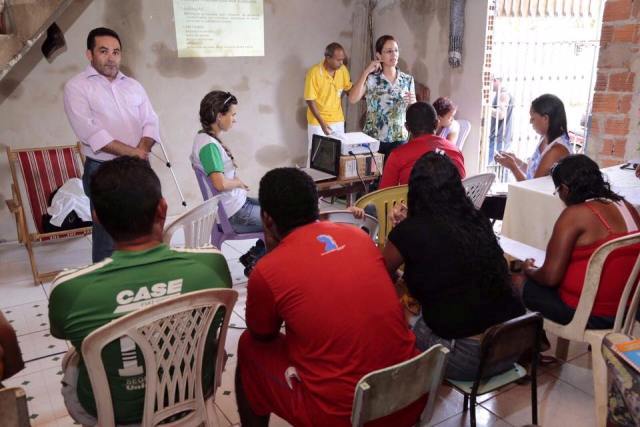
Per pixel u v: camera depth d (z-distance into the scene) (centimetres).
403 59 518
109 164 134
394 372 129
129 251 133
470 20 441
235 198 300
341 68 511
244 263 313
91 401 139
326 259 139
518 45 486
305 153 563
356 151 343
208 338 146
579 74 506
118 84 317
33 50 412
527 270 218
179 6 464
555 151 283
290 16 521
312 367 138
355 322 134
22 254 401
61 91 428
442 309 171
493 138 502
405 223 174
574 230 191
